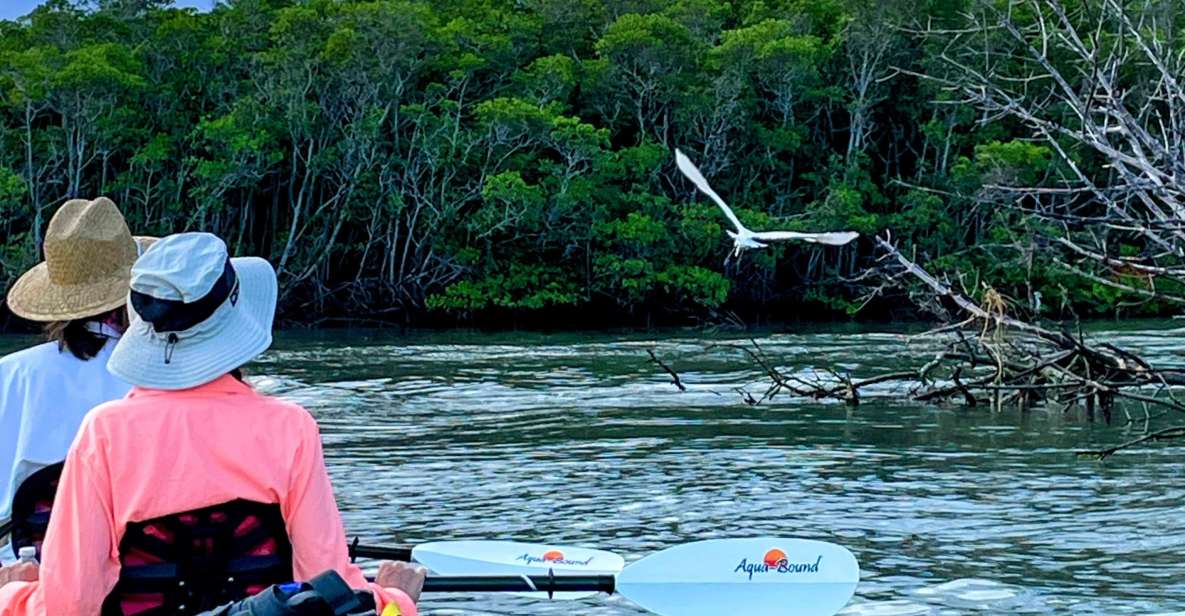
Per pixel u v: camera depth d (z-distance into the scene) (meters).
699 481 9.91
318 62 45.75
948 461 10.91
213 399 2.93
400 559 5.03
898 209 51.09
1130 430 12.86
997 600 6.29
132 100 45.91
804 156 53.19
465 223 46.75
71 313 3.80
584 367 22.92
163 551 2.86
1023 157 41.28
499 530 8.02
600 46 48.84
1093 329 34.25
